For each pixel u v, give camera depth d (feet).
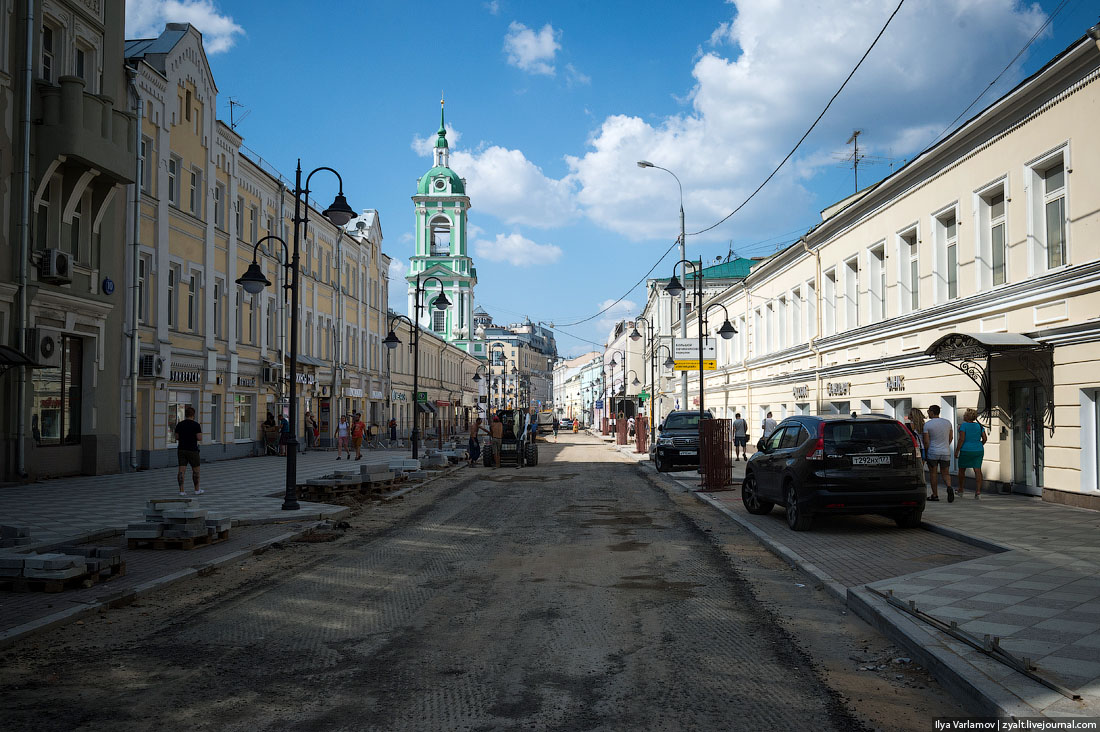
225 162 98.32
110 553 27.12
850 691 16.05
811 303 88.02
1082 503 42.29
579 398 457.27
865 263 70.90
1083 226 41.88
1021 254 47.57
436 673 17.30
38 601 23.32
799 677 16.93
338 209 50.70
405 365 195.72
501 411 99.14
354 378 153.38
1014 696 14.39
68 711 15.06
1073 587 23.58
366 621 21.91
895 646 19.27
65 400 67.26
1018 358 48.06
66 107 61.93
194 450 55.11
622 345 269.64
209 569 29.25
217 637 20.31
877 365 68.13
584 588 26.18
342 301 144.25
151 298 81.30
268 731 14.07
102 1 71.61
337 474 58.13
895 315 64.39
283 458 102.89
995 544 31.01
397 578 28.02
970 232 53.21
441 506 51.83
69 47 66.74
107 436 71.36
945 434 47.21
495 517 45.91
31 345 61.26
